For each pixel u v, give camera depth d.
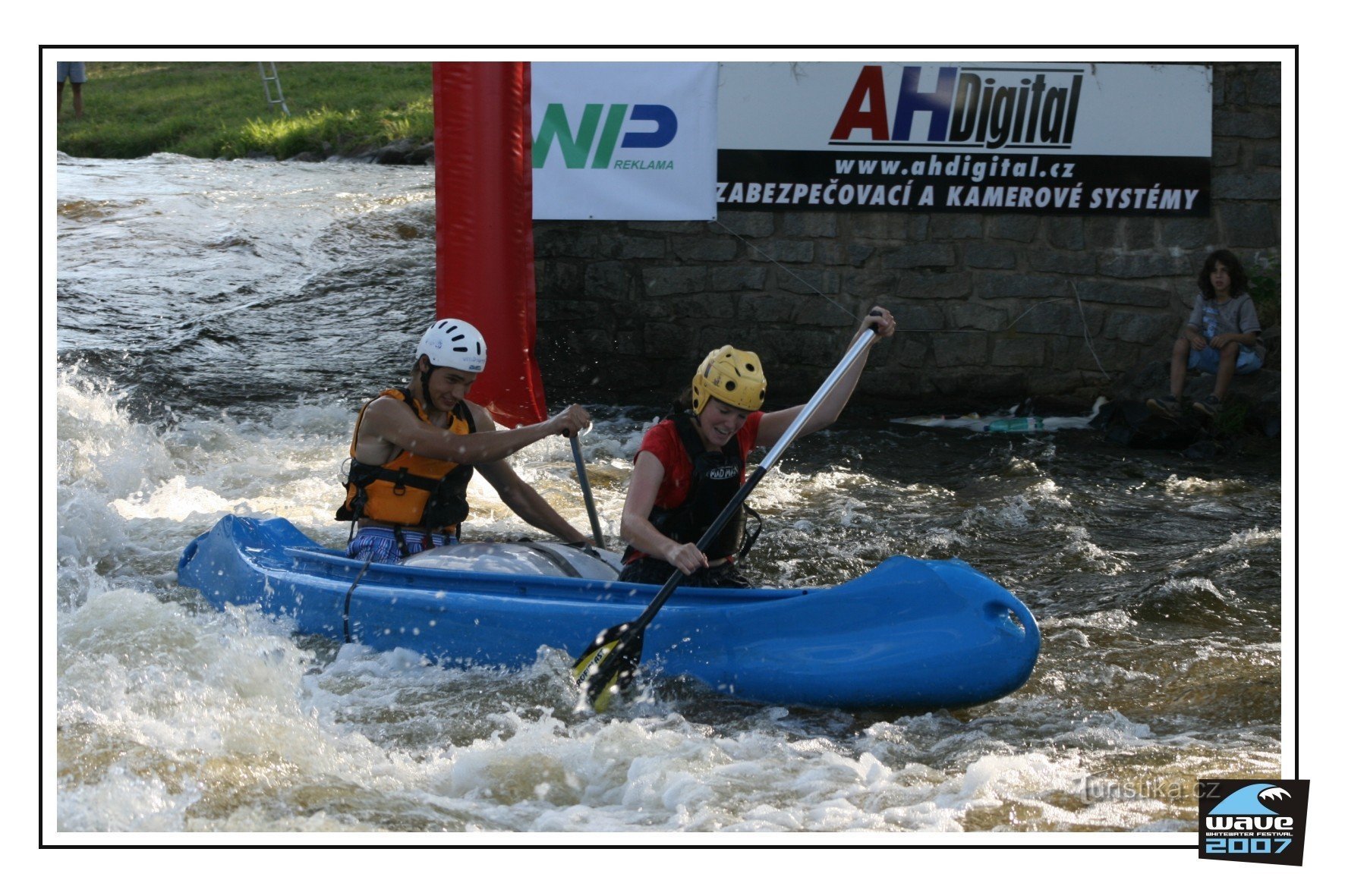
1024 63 21.88
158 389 21.30
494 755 8.40
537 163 22.42
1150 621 11.87
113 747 8.33
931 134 22.12
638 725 8.86
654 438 9.66
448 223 18.75
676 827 7.54
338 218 32.22
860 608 9.23
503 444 10.95
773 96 22.08
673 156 22.28
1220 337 20.84
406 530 11.38
